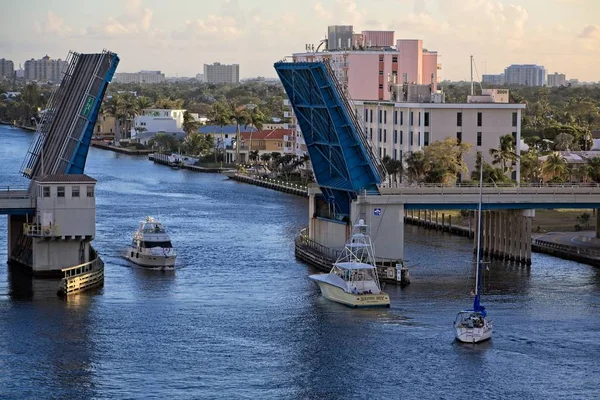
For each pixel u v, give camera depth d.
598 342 105.00
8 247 143.38
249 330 108.31
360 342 104.38
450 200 139.12
